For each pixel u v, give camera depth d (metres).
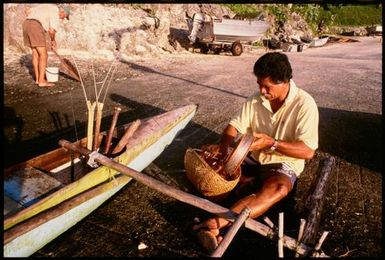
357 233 3.41
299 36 24.22
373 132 6.07
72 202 2.95
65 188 2.98
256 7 25.52
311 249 2.61
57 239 3.18
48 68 8.28
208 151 3.61
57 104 7.00
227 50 16.55
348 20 35.22
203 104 7.44
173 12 19.08
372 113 7.23
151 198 3.85
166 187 3.04
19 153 4.89
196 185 3.36
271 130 3.39
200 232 2.91
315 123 3.15
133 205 3.72
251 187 3.56
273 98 3.14
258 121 3.48
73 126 5.93
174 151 5.04
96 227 3.36
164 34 15.00
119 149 3.82
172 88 8.73
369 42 26.47
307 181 4.33
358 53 19.45
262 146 3.18
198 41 15.52
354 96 8.72
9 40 11.04
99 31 12.30
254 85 9.60
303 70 12.52
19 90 7.68
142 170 4.43
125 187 4.04
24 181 3.25
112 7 13.95
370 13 36.91
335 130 6.10
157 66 11.55
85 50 11.75
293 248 2.65
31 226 2.62
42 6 7.56
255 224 2.79
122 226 3.39
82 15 12.20
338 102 8.06
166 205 3.74
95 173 3.29
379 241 3.30
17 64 9.69
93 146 3.96
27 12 7.59
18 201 2.98
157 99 7.68
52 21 7.69
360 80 10.87
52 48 7.97
